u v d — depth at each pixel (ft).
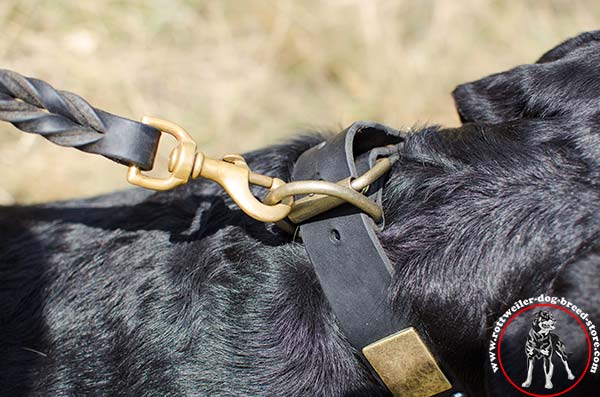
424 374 5.16
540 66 5.86
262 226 5.83
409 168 5.62
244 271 5.71
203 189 6.22
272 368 5.50
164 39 13.79
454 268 5.20
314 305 5.55
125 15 13.78
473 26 14.90
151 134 4.91
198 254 5.90
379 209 5.20
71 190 11.60
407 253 5.32
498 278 5.13
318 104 13.61
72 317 6.08
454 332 5.19
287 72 13.99
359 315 5.22
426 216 5.41
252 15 14.34
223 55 13.82
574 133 5.40
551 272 5.05
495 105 6.03
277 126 13.07
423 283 5.19
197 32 13.96
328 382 5.45
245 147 12.60
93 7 13.65
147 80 13.25
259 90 13.51
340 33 14.25
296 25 14.26
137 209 6.44
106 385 5.84
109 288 6.07
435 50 14.40
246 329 5.59
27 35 13.15
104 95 12.77
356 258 5.18
